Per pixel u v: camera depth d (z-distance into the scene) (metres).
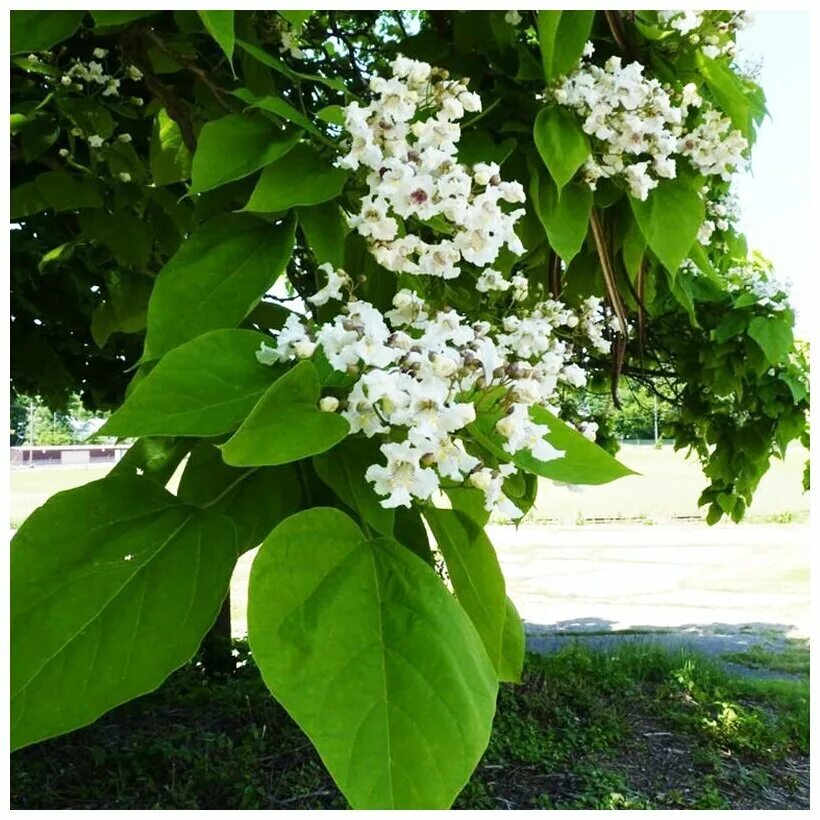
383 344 1.19
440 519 1.37
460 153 1.79
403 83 1.56
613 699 6.29
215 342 1.21
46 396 5.43
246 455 1.05
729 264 4.59
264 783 4.71
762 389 4.46
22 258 3.82
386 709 0.95
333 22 2.72
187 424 1.10
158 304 1.35
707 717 5.94
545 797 4.71
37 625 1.04
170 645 1.06
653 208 1.98
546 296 2.26
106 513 1.18
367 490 1.19
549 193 1.87
